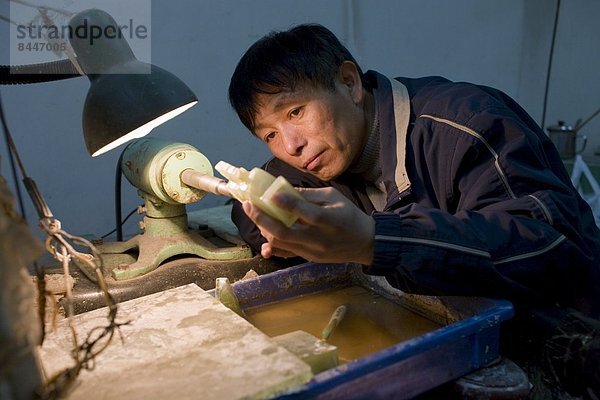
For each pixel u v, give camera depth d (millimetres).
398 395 662
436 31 2344
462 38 2439
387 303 997
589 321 854
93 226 1691
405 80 1141
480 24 2486
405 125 994
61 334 725
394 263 744
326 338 875
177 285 1040
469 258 753
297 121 939
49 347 690
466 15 2424
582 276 877
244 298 952
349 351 842
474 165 907
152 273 1038
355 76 1014
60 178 1608
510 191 867
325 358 659
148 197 1107
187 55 1736
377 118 1053
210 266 1088
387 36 2195
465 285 776
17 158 628
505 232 791
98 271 623
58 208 1620
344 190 1197
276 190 634
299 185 1197
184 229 1137
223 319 734
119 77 867
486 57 2555
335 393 605
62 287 945
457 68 2459
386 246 734
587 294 896
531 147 891
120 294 974
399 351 639
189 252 1107
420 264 743
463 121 916
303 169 1010
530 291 812
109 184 1695
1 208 521
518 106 1113
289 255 1045
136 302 805
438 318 912
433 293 792
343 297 1027
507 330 896
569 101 2889
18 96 1502
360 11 2096
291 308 980
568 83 2873
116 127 851
